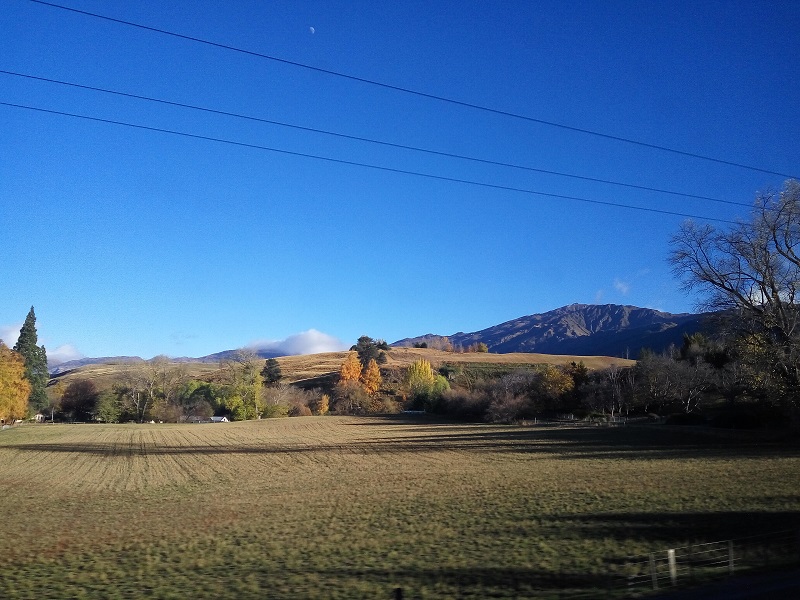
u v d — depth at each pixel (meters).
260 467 51.88
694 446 53.25
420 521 25.44
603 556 18.14
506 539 21.30
